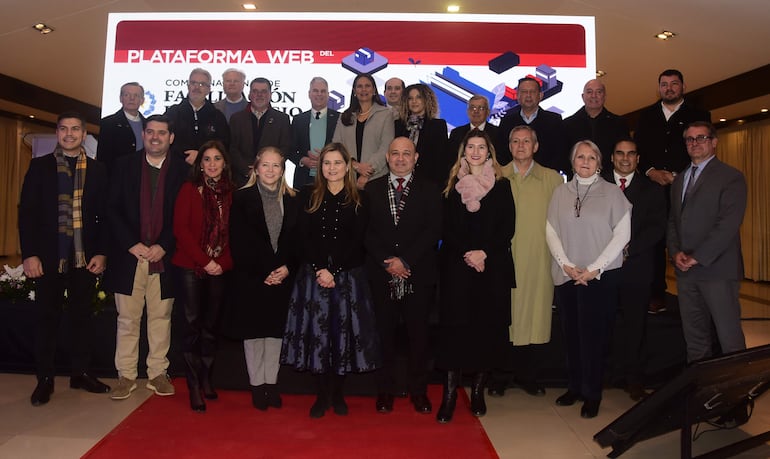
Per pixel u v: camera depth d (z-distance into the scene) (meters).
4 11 6.20
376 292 3.20
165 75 5.77
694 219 3.31
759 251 10.45
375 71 5.77
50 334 3.41
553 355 3.86
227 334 3.18
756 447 2.85
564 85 5.72
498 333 3.26
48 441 2.80
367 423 3.10
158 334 3.54
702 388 2.33
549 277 3.53
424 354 3.26
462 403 3.48
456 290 3.14
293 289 3.15
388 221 3.19
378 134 4.02
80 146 3.51
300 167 4.67
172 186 3.47
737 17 5.60
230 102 5.10
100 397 3.47
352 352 3.08
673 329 3.85
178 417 3.15
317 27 5.79
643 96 9.06
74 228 3.41
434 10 6.16
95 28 6.75
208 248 3.22
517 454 2.73
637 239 3.48
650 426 2.47
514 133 3.51
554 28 5.75
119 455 2.63
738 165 10.81
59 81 9.01
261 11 6.19
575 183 3.36
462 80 5.76
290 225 3.14
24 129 11.61
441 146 3.97
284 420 3.12
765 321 6.55
